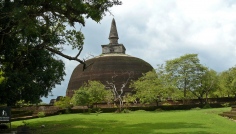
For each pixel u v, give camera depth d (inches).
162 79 2503.7
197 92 2655.0
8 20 876.0
